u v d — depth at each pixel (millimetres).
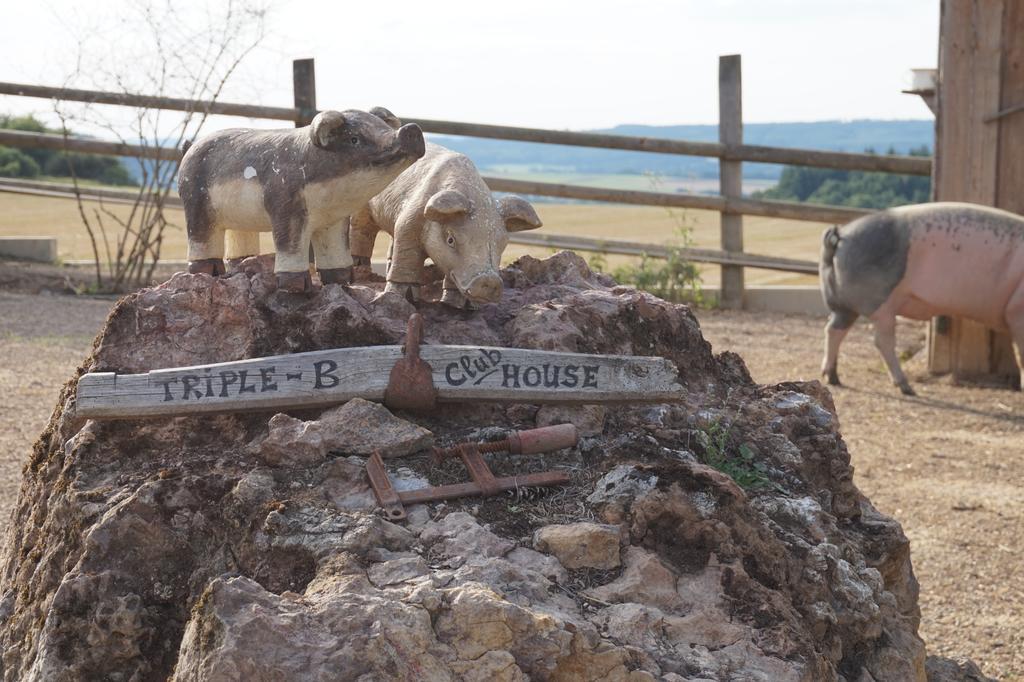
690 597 2957
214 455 3346
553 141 12203
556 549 2973
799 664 2824
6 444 6660
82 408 3301
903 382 9109
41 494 3613
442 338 3750
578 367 3494
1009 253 8500
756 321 11773
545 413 3574
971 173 9438
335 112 3492
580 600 2873
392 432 3305
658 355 4113
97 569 3059
